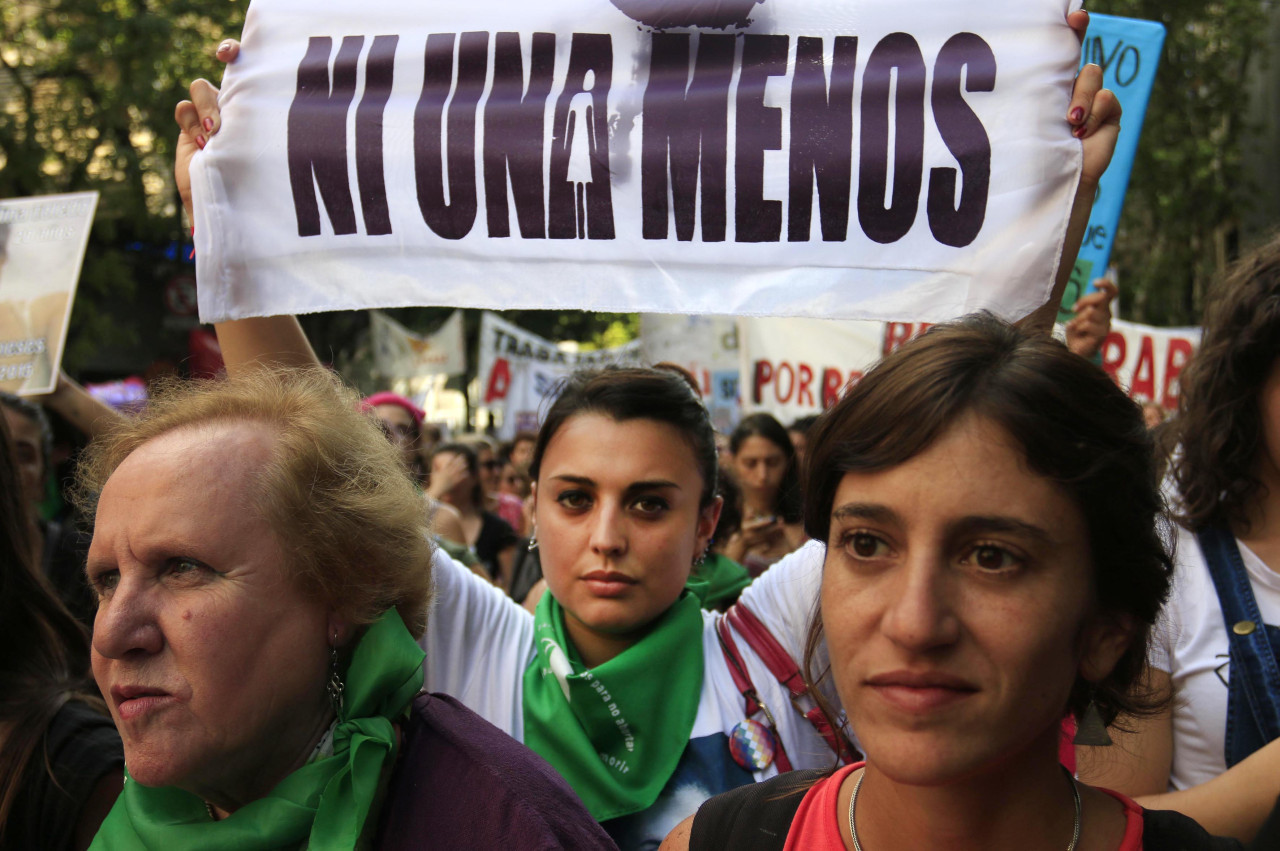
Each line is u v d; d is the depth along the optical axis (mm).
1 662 1717
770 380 6430
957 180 1772
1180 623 1801
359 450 1374
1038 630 987
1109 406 1061
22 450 2990
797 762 1881
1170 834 1093
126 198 15375
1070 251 1777
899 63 1813
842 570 1062
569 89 1896
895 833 1112
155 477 1231
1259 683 1736
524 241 1892
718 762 1879
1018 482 997
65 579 2850
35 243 3402
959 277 1764
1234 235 12703
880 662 1007
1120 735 1755
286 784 1230
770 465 4223
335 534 1268
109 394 5402
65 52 14930
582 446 1946
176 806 1294
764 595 2057
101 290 15789
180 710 1186
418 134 1916
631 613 1919
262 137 1954
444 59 1931
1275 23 12789
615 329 19344
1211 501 1854
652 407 1962
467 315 17938
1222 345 1833
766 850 1210
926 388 1019
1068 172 1737
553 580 1975
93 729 1613
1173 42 11422
